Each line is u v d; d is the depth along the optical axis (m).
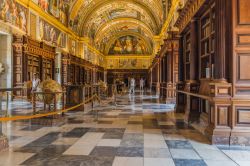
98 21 34.72
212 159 4.27
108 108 12.54
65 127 7.23
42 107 11.52
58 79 21.48
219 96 5.30
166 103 15.29
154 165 3.95
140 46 48.47
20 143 5.31
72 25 26.25
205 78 7.42
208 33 7.34
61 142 5.42
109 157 4.36
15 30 14.06
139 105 14.10
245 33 5.23
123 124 7.79
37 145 5.16
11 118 4.89
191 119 8.00
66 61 22.83
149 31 36.22
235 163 4.07
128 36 48.25
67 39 24.69
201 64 7.90
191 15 8.30
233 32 5.24
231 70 5.27
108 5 29.58
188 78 10.27
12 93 13.20
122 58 48.97
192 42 8.25
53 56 19.95
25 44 14.31
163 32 24.36
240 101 5.20
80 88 11.15
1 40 13.53
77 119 8.80
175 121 8.40
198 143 5.40
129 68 48.69
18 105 12.66
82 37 29.55
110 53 49.25
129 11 32.84
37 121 7.54
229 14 5.34
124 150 4.81
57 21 21.14
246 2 5.24
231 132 5.23
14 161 4.12
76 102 11.15
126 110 11.64
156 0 23.75
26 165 3.93
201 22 7.99
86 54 32.25
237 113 5.26
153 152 4.68
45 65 18.72
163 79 18.86
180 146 5.14
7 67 13.57
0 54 13.57
